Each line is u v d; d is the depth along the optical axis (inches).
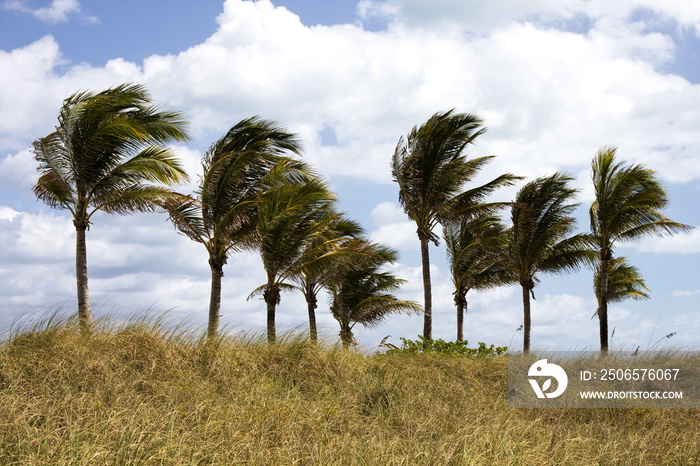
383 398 363.6
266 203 700.0
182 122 621.0
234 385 343.9
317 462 245.9
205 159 705.6
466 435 286.4
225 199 689.6
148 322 395.5
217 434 264.7
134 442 233.9
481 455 259.1
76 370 314.7
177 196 625.3
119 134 570.9
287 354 412.5
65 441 227.3
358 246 780.0
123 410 269.1
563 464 270.8
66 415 257.8
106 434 238.2
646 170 788.0
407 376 425.1
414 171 786.8
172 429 250.1
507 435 293.6
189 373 346.0
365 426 309.1
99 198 602.5
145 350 358.6
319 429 290.5
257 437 266.1
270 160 695.1
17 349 330.0
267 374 385.1
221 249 703.7
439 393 398.9
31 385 295.3
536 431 318.7
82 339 357.7
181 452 233.0
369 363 449.7
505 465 253.1
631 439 319.9
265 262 727.7
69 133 569.6
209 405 297.6
